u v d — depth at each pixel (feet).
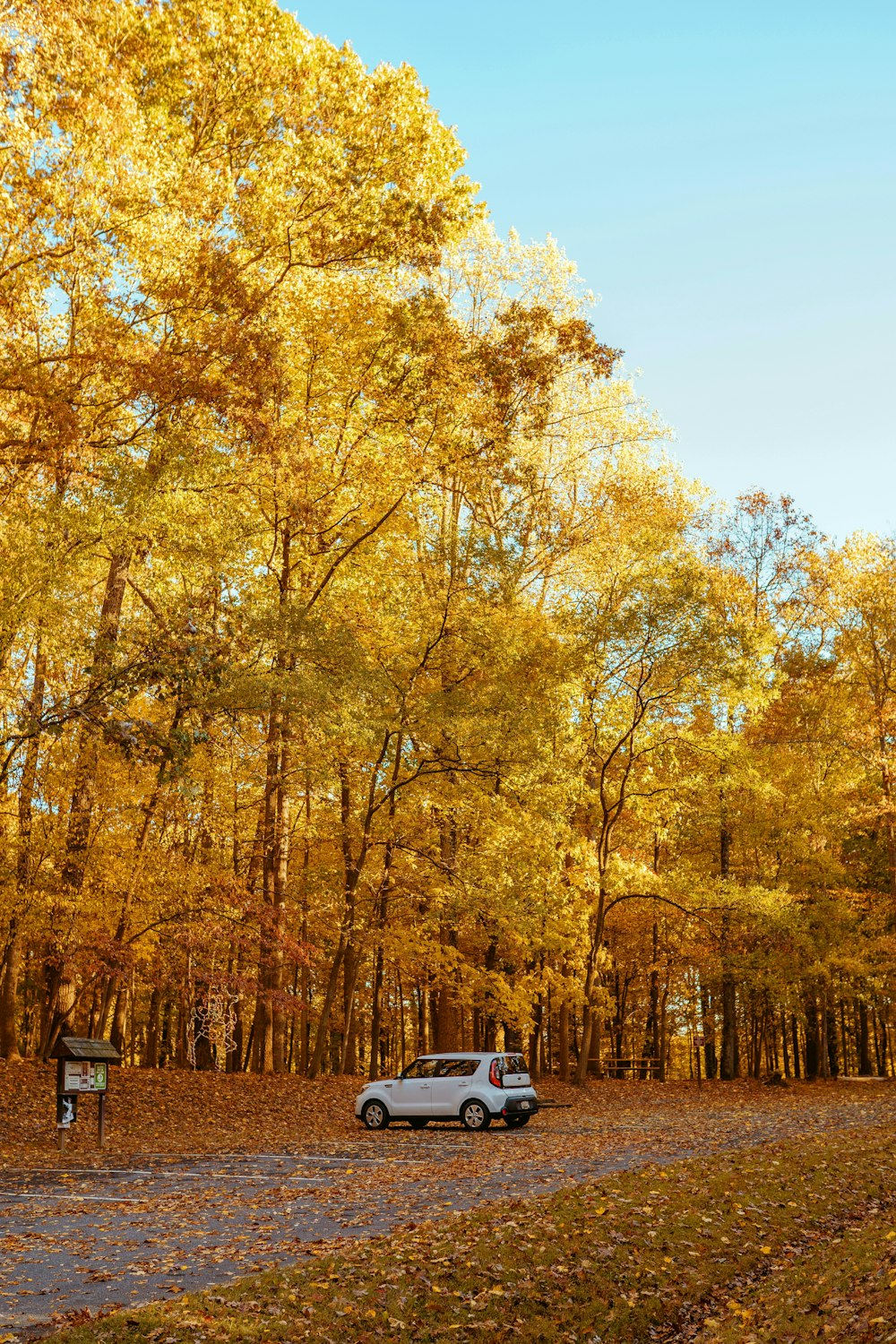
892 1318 21.66
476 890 87.86
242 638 68.18
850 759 121.70
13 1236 30.76
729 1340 23.32
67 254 59.88
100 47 58.59
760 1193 36.45
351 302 82.53
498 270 110.32
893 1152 46.47
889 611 118.32
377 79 74.38
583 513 111.45
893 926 128.26
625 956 142.31
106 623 61.77
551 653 96.78
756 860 124.57
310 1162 48.44
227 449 77.05
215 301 67.31
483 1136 61.21
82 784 69.26
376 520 90.17
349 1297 24.48
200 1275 26.27
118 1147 54.39
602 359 95.14
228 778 78.59
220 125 75.61
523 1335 23.80
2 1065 70.85
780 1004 120.16
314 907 94.79
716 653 99.76
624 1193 35.09
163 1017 139.23
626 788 109.70
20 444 58.34
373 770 89.76
